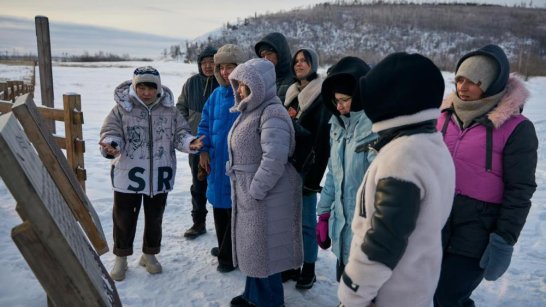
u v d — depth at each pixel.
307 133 2.74
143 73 3.04
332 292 3.23
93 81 23.02
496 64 2.07
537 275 3.54
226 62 3.23
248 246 2.69
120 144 3.01
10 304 2.19
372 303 1.54
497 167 2.08
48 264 1.10
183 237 4.05
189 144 3.18
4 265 2.84
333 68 2.33
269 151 2.55
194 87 4.16
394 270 1.46
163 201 3.28
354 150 2.27
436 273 1.49
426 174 1.36
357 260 1.41
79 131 4.20
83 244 1.45
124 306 2.85
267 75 2.66
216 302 2.97
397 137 1.45
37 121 1.78
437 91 1.43
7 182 1.04
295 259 2.80
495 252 2.06
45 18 5.49
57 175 1.78
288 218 2.75
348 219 2.37
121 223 3.16
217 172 3.28
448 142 2.23
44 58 5.61
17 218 3.86
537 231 4.45
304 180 3.04
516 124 2.06
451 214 2.19
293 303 3.06
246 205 2.70
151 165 3.16
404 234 1.35
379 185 1.40
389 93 1.43
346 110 2.30
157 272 3.31
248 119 2.69
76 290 1.13
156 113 3.18
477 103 2.13
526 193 2.02
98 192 5.03
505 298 3.18
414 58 1.42
